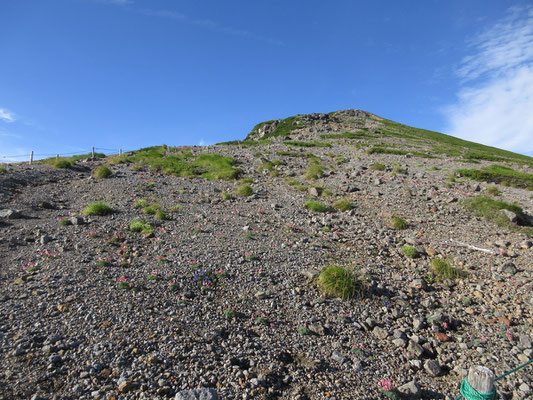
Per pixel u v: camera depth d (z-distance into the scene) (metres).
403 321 10.58
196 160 39.22
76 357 7.44
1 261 11.57
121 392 6.64
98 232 14.98
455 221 20.83
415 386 7.75
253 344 8.71
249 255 13.66
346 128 108.88
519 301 11.88
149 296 10.15
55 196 20.39
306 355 8.66
